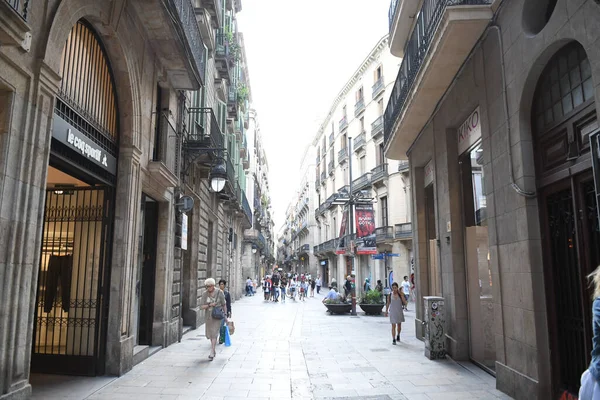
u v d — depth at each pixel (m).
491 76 6.74
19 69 4.45
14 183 4.47
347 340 11.21
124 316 7.28
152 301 9.75
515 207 5.97
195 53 10.05
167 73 9.70
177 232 10.79
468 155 8.52
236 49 19.91
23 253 4.57
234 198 21.08
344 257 41.31
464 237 8.79
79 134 6.05
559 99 5.26
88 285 7.17
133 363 7.69
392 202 30.36
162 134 9.34
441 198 9.51
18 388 4.53
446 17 6.77
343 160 40.06
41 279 7.15
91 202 7.33
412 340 11.26
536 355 5.40
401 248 29.41
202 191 14.52
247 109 30.80
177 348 9.76
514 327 5.99
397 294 10.82
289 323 15.13
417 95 9.23
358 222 21.17
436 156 9.85
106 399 5.66
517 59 5.86
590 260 4.68
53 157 5.56
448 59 7.74
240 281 31.33
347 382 6.79
